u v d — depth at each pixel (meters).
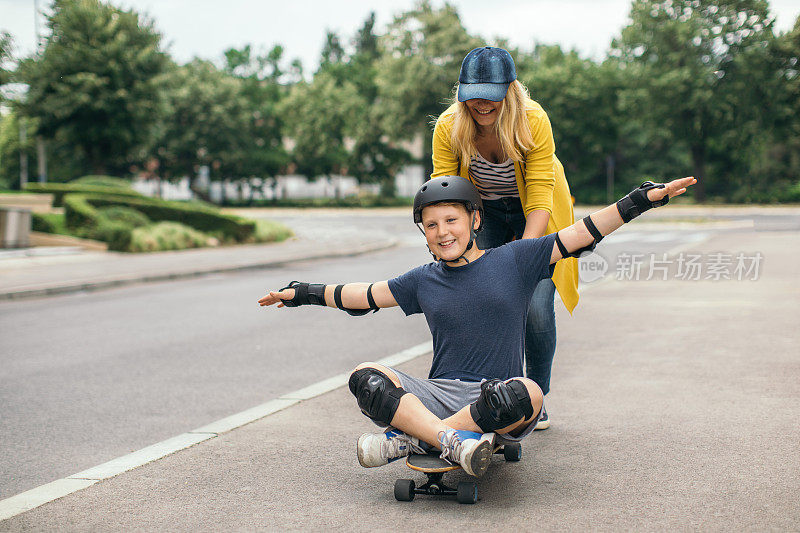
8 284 16.72
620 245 26.33
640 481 4.44
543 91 72.44
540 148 4.89
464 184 4.19
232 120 77.12
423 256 25.44
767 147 71.75
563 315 11.62
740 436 5.33
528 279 4.20
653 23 63.69
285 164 82.56
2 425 6.30
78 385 7.80
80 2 45.22
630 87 65.50
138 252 25.56
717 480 4.42
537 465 4.80
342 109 77.62
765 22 61.38
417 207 4.21
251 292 16.19
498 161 5.04
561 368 7.86
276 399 6.85
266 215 61.59
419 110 68.44
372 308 4.45
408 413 3.94
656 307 12.20
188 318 12.60
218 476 4.75
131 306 14.21
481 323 4.19
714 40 61.56
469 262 4.24
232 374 8.21
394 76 69.56
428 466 3.82
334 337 10.52
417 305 4.40
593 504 4.07
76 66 45.06
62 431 6.10
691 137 64.81
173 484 4.61
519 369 4.36
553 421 5.88
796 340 9.04
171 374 8.27
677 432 5.47
